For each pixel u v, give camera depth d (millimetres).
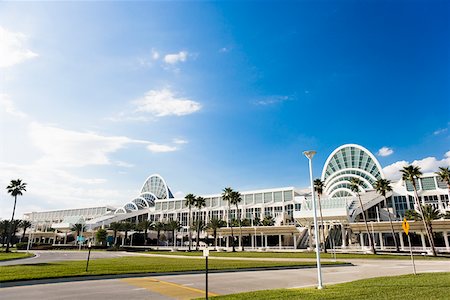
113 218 123750
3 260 37312
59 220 158000
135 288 15930
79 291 14867
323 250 67062
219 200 117062
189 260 39250
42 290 15094
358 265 34188
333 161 112312
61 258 45031
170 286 16797
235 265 29641
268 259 42375
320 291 14227
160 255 57906
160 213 125438
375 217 85500
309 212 73000
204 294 14438
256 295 13234
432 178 85625
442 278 17734
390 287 14594
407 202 86438
